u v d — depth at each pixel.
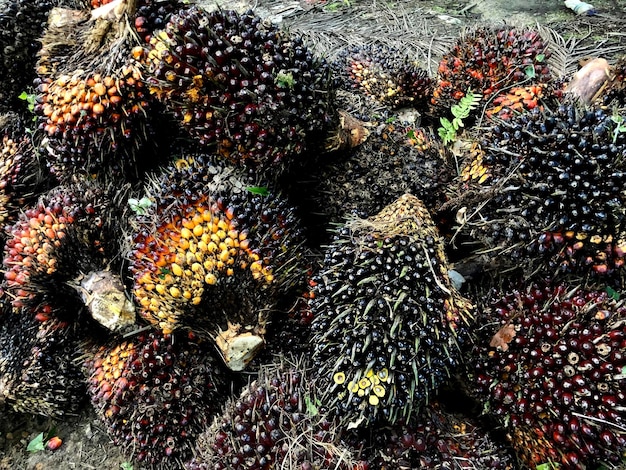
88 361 1.15
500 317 0.97
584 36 1.98
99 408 1.07
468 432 0.96
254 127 0.95
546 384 0.89
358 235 0.96
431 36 2.12
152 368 1.04
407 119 1.41
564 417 0.87
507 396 0.92
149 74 0.96
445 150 1.23
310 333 1.04
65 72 1.08
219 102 0.94
